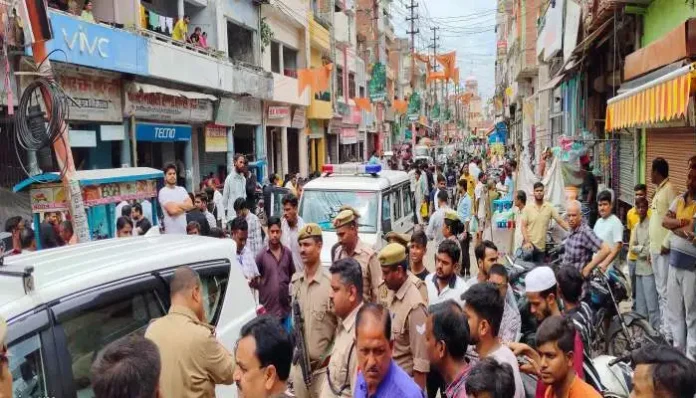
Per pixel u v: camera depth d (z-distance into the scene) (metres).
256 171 22.30
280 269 7.21
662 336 6.35
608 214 7.91
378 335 3.16
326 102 32.72
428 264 13.27
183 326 3.58
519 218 10.08
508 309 5.22
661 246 7.44
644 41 11.03
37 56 8.51
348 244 5.77
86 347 3.49
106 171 9.94
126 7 14.71
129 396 2.31
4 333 2.71
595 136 15.54
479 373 2.85
